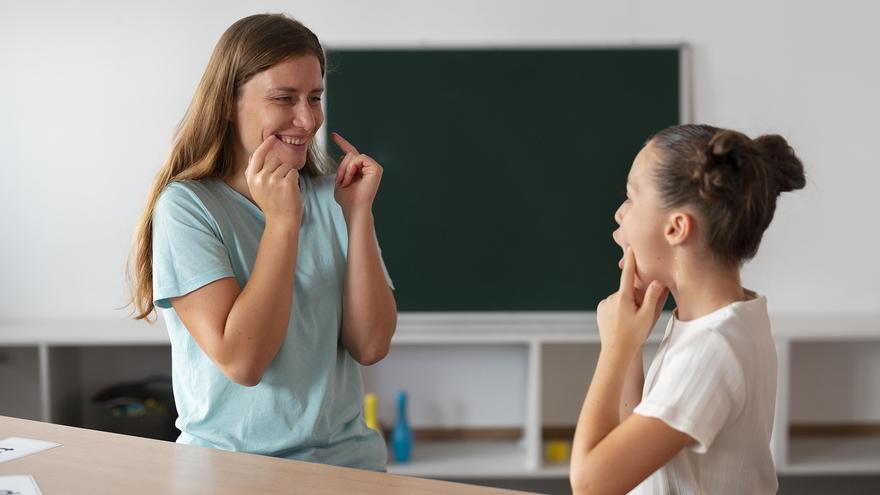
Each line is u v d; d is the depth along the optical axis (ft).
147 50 11.37
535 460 10.75
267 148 5.02
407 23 11.38
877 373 11.84
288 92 5.08
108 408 10.89
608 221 11.55
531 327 11.40
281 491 4.09
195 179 5.27
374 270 5.37
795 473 10.59
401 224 11.54
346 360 5.47
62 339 10.39
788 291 11.64
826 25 11.39
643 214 4.11
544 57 11.41
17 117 11.42
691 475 3.98
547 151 11.50
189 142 5.30
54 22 11.34
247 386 4.93
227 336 4.78
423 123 11.45
